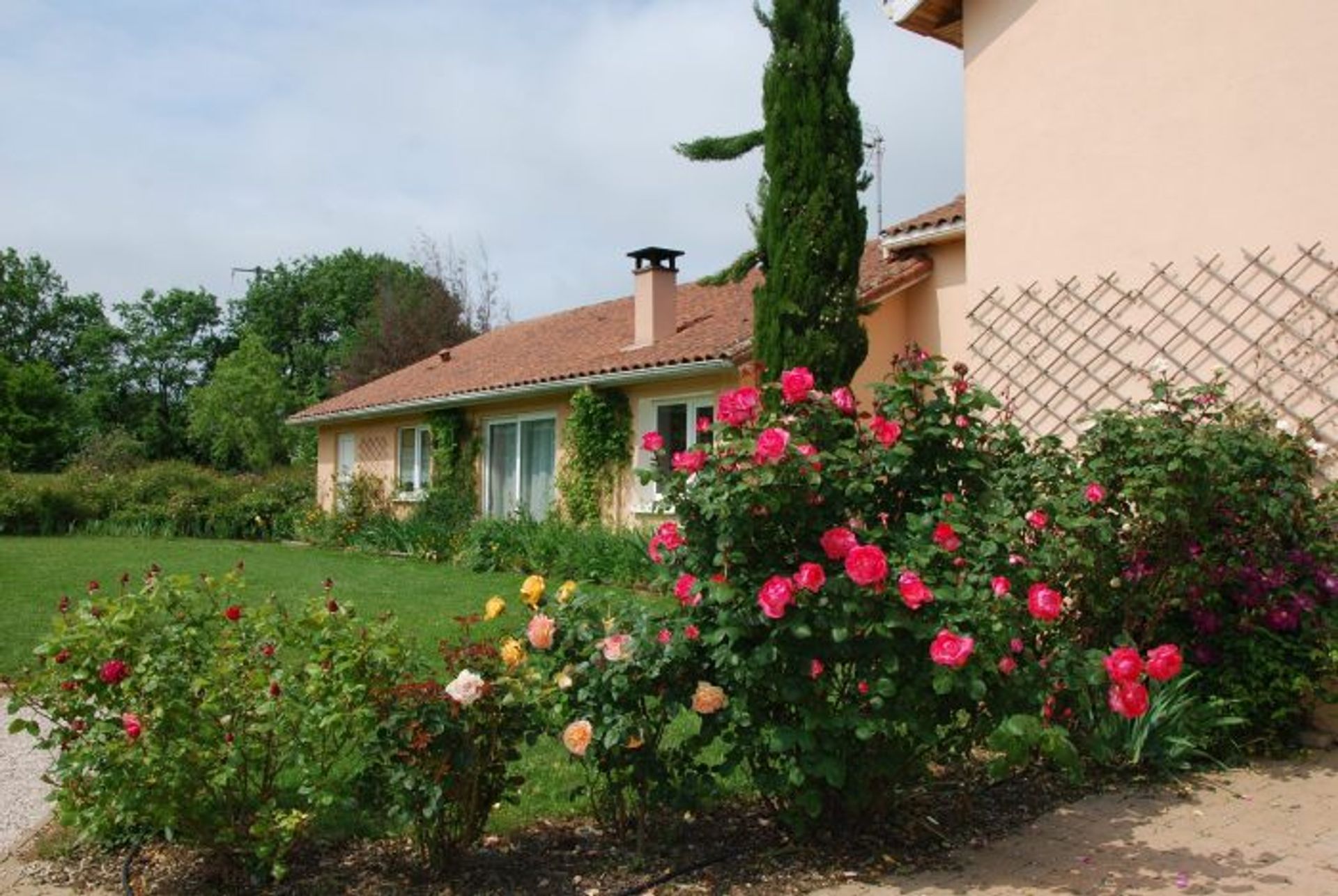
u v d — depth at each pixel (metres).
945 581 4.21
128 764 3.73
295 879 4.16
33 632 9.33
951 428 4.73
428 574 15.15
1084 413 8.05
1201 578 6.14
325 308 56.78
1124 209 7.91
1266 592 6.20
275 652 4.08
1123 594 6.05
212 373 57.56
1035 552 4.98
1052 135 8.42
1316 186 6.86
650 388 14.51
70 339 60.16
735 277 10.16
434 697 3.92
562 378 15.21
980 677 4.09
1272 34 7.10
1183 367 7.46
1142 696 4.13
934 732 4.25
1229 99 7.31
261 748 3.97
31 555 18.16
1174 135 7.62
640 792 4.34
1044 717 4.27
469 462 18.69
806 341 9.10
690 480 4.41
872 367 11.78
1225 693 6.25
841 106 9.27
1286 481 6.22
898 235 11.62
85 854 4.44
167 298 60.31
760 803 5.08
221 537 24.98
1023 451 6.03
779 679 4.09
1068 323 8.21
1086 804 5.28
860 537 4.38
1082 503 5.78
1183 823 5.01
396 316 41.38
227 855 4.09
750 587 4.19
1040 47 8.53
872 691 4.07
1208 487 5.87
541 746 6.02
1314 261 6.84
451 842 4.20
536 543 14.82
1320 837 4.82
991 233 8.84
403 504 20.81
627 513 14.84
